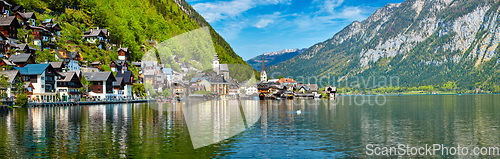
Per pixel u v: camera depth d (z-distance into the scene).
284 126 77.75
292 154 48.03
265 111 128.75
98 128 69.31
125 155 45.78
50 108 127.94
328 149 51.81
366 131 70.94
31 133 62.81
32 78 143.50
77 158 44.00
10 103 116.75
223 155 46.41
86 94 174.75
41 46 193.38
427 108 160.00
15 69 141.50
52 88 152.75
